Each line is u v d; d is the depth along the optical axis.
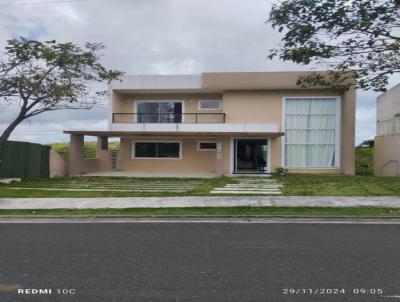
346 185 17.52
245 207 12.25
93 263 6.56
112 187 17.88
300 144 27.02
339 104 26.73
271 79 26.19
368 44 17.12
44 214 11.69
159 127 26.92
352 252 7.24
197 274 5.94
